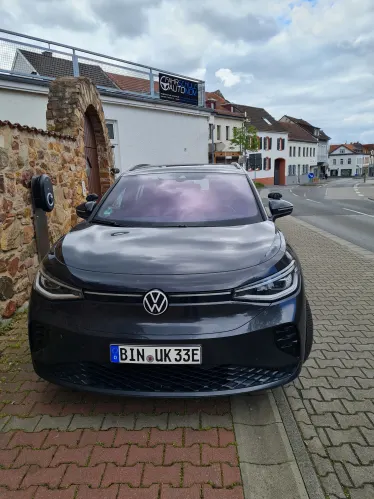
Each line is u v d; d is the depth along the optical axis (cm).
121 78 1455
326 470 212
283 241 295
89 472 208
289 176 6141
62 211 599
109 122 1384
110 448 225
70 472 208
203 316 227
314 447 229
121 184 395
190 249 266
